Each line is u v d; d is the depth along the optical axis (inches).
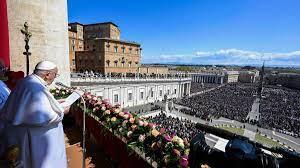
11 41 471.2
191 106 1999.3
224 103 2388.0
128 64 2186.3
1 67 158.2
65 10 582.2
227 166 78.4
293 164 67.0
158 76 2129.7
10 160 108.4
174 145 159.9
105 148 249.0
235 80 6712.6
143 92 1889.8
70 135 313.1
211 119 1605.6
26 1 490.3
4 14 329.4
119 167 217.2
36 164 114.7
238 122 1673.2
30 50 504.7
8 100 116.8
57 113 118.7
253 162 71.1
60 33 567.5
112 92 1545.3
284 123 1686.8
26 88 112.9
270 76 6653.5
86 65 2036.2
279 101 3161.9
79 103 311.9
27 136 114.4
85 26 2511.1
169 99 2223.2
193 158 94.7
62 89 367.6
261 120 1763.0
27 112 108.6
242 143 78.7
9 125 118.7
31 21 502.6
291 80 5841.5
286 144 1214.9
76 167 222.8
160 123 1188.5
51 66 126.8
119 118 232.7
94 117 275.0
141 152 179.5
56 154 121.6
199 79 6107.3
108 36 2383.1
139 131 194.5
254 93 3754.9
